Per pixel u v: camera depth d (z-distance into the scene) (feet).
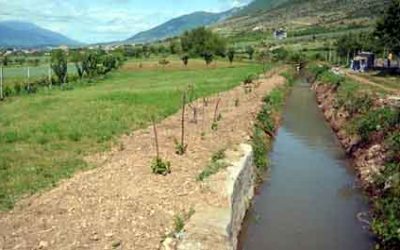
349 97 141.79
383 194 70.59
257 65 406.00
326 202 75.25
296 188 82.38
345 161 100.42
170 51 559.79
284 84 244.83
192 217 48.75
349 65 346.74
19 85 205.16
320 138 124.06
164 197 53.31
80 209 49.65
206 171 61.67
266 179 87.20
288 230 64.64
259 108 131.85
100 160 73.61
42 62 432.25
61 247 41.37
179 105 138.62
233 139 86.17
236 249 57.26
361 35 392.68
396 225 58.13
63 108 138.72
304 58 452.76
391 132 90.48
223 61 467.52
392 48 259.80
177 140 84.89
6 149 83.25
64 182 60.85
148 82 255.29
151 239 43.50
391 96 130.62
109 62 337.11
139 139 88.22
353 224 66.54
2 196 55.77
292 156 104.53
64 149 82.53
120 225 45.91
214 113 119.75
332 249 58.90
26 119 118.62
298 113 169.37
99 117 116.98
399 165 72.90
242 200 65.72
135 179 59.26
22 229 45.16
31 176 64.90
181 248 42.50
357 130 107.55
